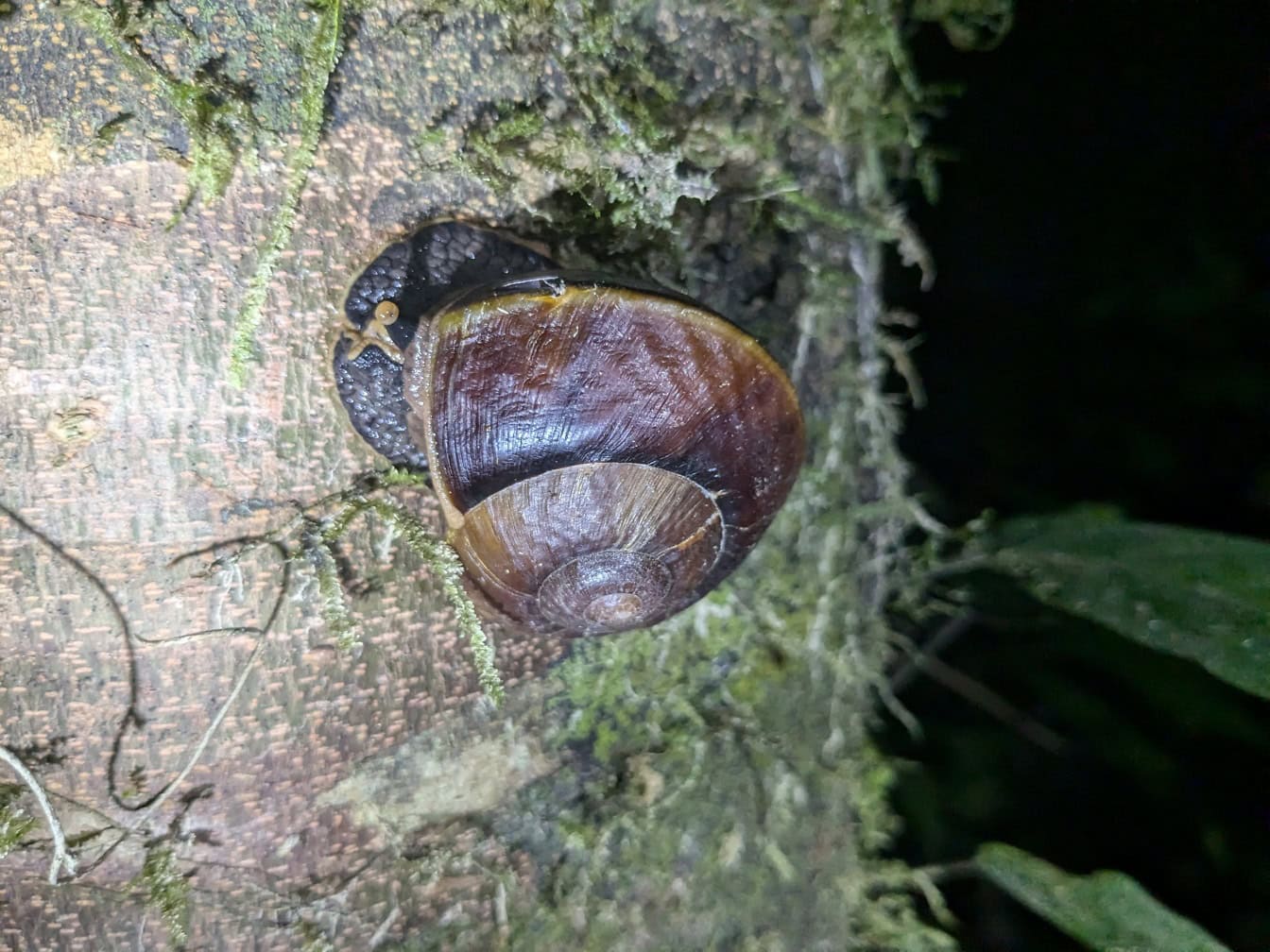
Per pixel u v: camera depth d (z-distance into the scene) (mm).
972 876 160
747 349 111
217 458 109
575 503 111
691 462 111
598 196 121
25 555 106
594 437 108
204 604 111
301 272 108
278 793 119
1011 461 165
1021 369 163
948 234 155
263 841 120
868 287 144
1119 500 158
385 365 113
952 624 167
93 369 103
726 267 132
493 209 117
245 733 116
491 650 123
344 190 108
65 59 97
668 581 119
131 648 110
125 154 100
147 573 109
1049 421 164
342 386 112
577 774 137
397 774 125
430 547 117
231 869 119
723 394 110
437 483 112
